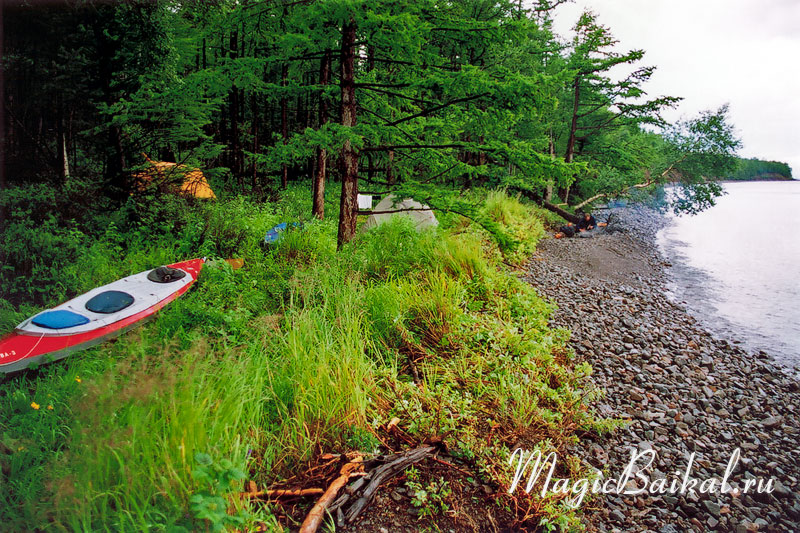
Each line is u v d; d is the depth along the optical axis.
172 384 3.12
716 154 22.62
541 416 4.31
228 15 8.03
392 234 8.32
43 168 11.52
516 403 4.41
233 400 3.41
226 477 2.37
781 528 3.69
